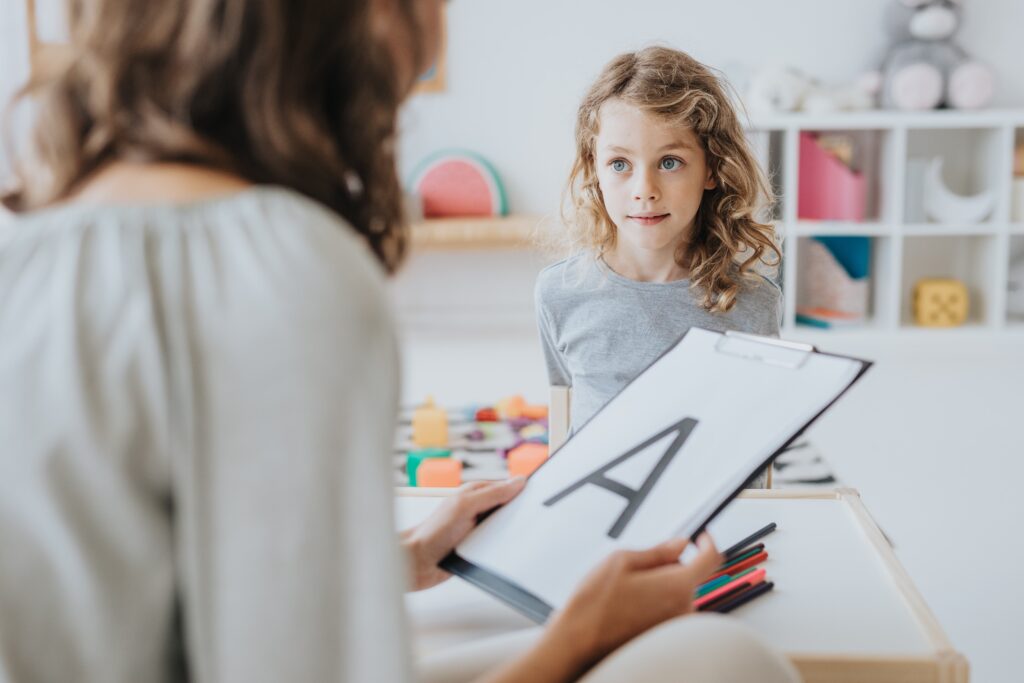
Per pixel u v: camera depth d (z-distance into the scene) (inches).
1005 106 149.9
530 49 152.8
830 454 99.8
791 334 142.1
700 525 27.4
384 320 19.5
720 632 23.5
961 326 144.9
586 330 55.6
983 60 148.9
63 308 18.6
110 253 19.1
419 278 160.4
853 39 149.3
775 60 150.5
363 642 18.4
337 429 18.4
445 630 30.8
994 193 141.4
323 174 21.7
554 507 31.0
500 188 151.9
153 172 20.6
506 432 98.0
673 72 52.6
